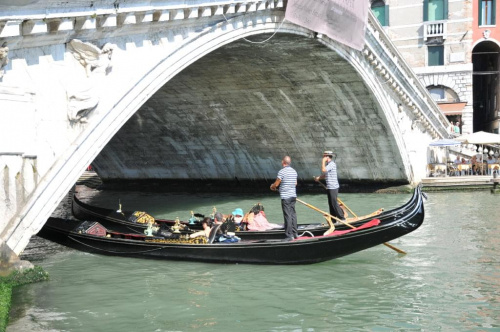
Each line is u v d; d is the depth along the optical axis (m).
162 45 10.17
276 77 18.00
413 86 20.81
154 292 8.16
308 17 13.79
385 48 18.17
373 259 9.93
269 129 21.36
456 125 29.91
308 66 17.09
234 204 19.20
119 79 9.35
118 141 24.50
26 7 7.36
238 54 15.68
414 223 9.52
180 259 9.86
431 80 30.86
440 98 31.08
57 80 8.32
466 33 30.22
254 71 17.47
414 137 22.30
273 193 22.81
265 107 20.17
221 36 11.70
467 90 30.42
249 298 7.88
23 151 7.83
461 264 9.54
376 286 8.35
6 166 7.63
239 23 12.20
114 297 7.93
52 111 8.27
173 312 7.34
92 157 8.96
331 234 9.51
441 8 30.75
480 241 11.33
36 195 8.02
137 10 9.04
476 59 34.25
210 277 8.92
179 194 23.66
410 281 8.59
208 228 10.30
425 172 23.69
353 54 16.81
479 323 6.86
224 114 21.06
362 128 20.23
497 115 32.06
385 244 10.16
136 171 25.89
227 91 19.33
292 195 9.89
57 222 11.23
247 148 22.52
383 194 21.33
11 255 7.89
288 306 7.54
